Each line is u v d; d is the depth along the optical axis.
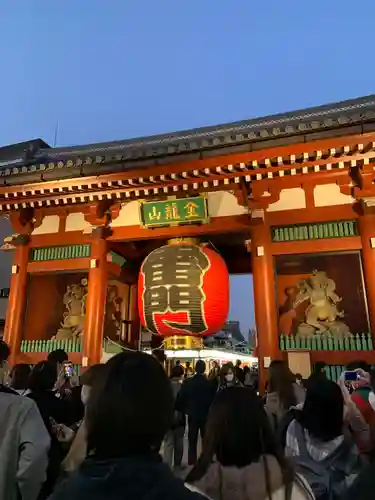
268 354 11.34
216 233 13.57
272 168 11.80
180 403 8.15
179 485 1.42
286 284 13.13
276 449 2.23
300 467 2.92
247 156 11.46
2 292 24.41
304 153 11.01
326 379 3.36
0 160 26.53
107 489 1.33
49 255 15.21
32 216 15.55
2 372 4.06
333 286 12.38
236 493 2.06
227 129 19.22
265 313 11.76
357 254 12.69
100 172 12.74
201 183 12.79
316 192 12.56
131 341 17.59
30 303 15.28
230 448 2.14
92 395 1.62
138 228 14.16
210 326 12.43
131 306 18.06
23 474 2.87
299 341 11.55
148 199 13.77
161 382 1.66
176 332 12.61
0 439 2.93
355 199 12.02
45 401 4.17
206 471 2.18
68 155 20.78
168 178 12.43
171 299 12.18
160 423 1.56
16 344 14.16
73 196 13.82
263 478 2.08
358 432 4.16
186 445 10.96
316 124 10.82
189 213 13.38
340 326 11.80
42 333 15.10
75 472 1.50
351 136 10.63
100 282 13.85
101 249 14.21
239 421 2.20
